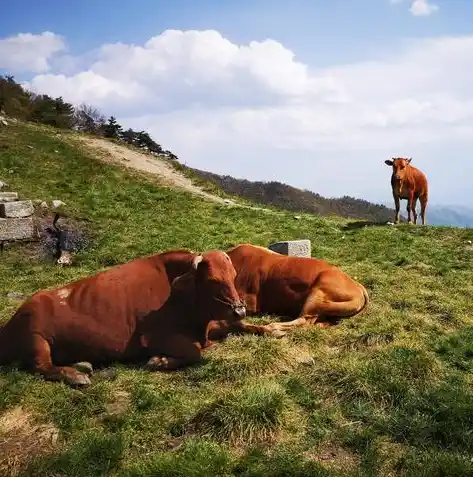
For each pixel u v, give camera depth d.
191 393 3.45
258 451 2.78
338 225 10.34
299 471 2.61
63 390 3.45
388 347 4.02
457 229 9.48
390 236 9.05
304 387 3.46
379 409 3.22
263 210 11.94
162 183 13.20
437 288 6.00
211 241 8.60
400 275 6.47
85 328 3.70
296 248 6.93
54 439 2.99
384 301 5.35
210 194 13.50
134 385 3.51
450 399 3.24
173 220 9.91
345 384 3.42
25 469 2.73
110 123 26.03
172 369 3.77
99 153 14.52
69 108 26.02
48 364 3.62
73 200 10.51
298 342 4.20
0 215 8.70
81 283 3.86
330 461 2.77
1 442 2.99
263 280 4.79
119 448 2.81
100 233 8.88
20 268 7.42
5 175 11.22
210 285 3.76
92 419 3.16
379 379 3.45
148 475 2.59
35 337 3.64
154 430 3.03
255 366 3.72
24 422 3.15
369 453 2.80
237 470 2.67
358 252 8.04
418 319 4.77
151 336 3.83
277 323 4.43
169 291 3.93
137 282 3.89
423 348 4.08
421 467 2.66
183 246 8.23
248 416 3.00
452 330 4.74
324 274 4.70
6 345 3.71
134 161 14.70
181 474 2.58
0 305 5.30
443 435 2.92
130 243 8.36
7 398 3.32
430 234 9.23
